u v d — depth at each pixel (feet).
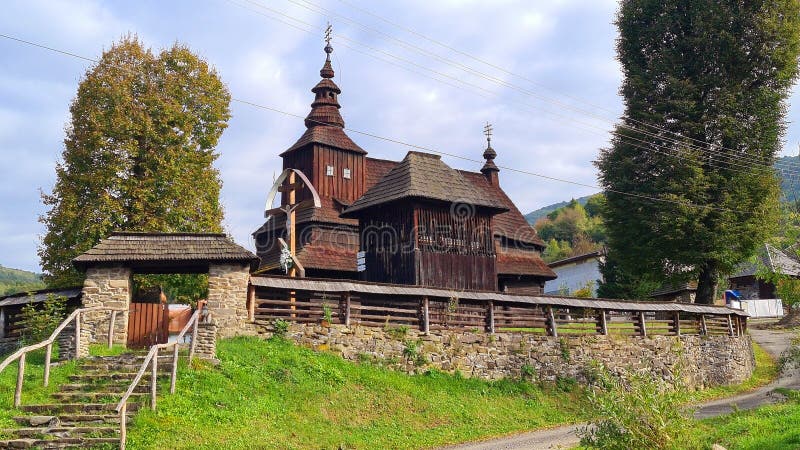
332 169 132.98
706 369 104.06
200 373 62.80
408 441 63.62
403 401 71.41
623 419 45.29
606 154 136.87
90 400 56.03
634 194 129.08
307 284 76.79
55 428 50.90
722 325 112.16
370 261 104.58
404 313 86.48
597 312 97.86
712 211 123.13
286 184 99.04
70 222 99.14
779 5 126.72
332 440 59.77
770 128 126.31
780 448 47.93
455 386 78.48
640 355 96.63
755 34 125.39
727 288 194.80
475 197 103.35
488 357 84.02
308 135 134.72
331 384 69.67
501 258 140.26
